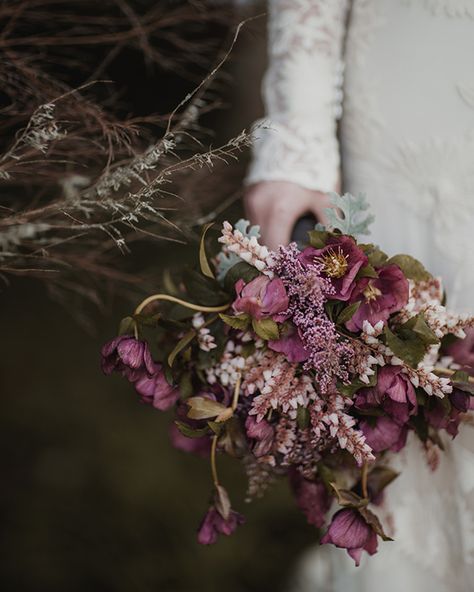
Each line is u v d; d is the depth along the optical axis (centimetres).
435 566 131
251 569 196
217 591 191
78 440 243
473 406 115
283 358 114
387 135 131
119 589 194
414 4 128
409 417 114
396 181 131
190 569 197
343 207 116
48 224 129
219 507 115
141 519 213
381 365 111
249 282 113
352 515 114
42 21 148
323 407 114
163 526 211
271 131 139
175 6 164
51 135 117
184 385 115
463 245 126
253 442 113
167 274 124
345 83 137
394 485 133
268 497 216
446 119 126
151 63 163
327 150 138
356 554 114
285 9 139
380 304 112
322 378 111
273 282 111
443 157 126
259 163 139
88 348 288
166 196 146
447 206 126
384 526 133
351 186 138
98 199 125
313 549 191
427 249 129
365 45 133
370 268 110
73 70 157
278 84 140
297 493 125
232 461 228
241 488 220
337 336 111
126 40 153
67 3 154
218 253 122
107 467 231
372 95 133
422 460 131
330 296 110
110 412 256
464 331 116
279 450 115
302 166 136
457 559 129
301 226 137
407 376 111
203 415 112
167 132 115
